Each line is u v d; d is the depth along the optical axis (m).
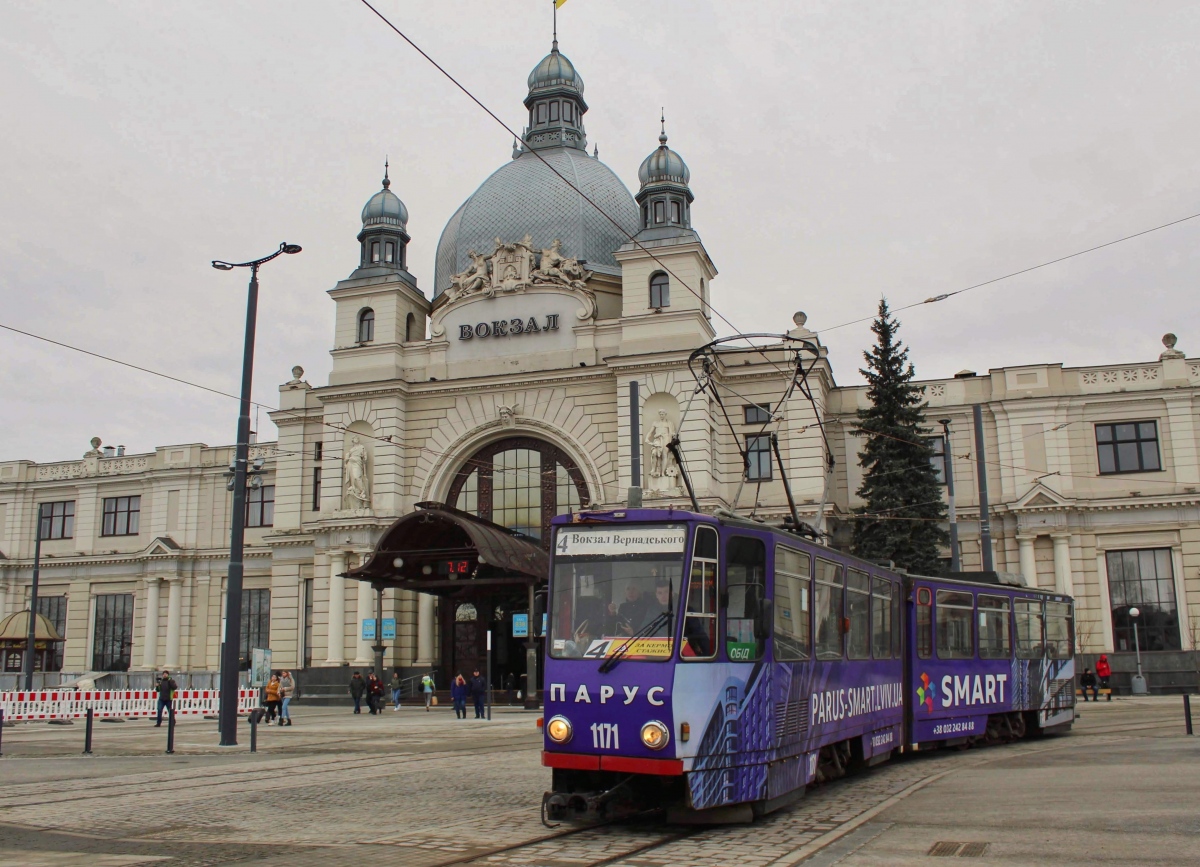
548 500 48.22
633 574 12.72
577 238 52.66
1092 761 18.59
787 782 13.57
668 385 45.53
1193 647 44.41
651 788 12.73
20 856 10.59
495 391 48.97
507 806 14.14
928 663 20.50
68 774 18.47
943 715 20.81
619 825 12.58
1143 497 45.53
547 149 56.56
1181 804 12.67
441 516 39.06
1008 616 24.12
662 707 11.96
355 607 48.47
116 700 37.44
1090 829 11.24
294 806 14.26
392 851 10.84
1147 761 18.06
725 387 48.16
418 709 42.56
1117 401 46.62
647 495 44.56
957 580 23.59
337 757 21.55
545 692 12.58
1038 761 19.14
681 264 47.31
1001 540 47.47
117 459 64.44
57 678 56.38
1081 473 46.69
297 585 54.16
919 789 15.43
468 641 48.31
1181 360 46.41
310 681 48.28
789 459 46.44
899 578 19.80
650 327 46.78
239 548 25.36
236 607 25.09
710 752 12.15
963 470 48.12
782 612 14.02
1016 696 23.77
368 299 51.56
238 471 25.61
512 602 47.84
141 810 13.96
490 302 50.03
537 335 49.12
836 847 10.80
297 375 56.69
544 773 17.98
